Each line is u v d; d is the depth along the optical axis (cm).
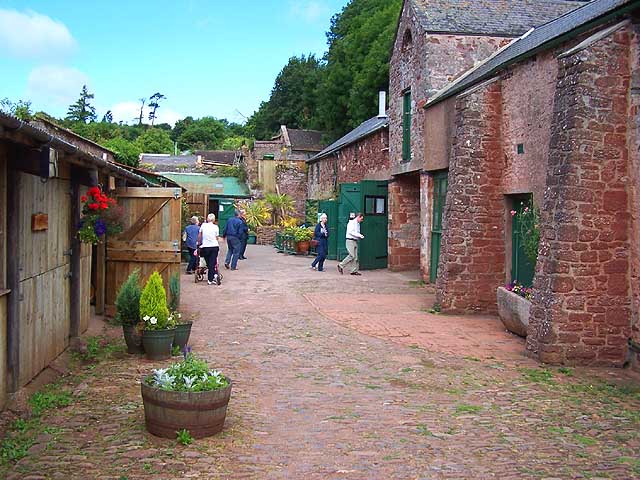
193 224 1814
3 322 563
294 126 6425
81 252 875
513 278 1179
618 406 639
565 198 812
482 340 955
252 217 3366
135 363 761
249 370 754
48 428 525
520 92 1120
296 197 3900
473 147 1189
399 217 1886
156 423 507
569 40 953
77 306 820
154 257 1032
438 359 830
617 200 817
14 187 571
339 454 485
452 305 1184
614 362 816
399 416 587
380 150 2178
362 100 3803
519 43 1455
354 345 906
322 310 1193
